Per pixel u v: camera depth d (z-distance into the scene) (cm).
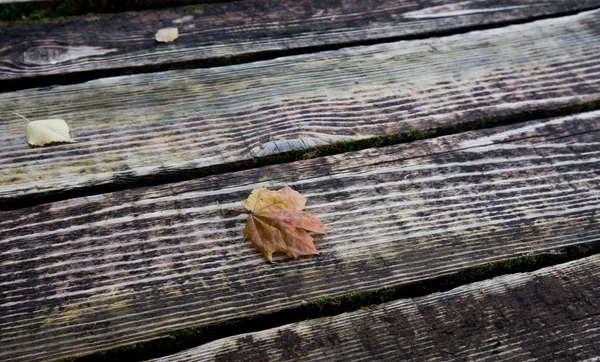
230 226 65
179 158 69
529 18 85
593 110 76
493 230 66
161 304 60
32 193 66
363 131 72
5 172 67
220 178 68
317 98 75
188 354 58
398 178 69
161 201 66
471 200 68
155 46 79
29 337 59
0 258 62
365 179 69
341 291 62
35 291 61
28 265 62
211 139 71
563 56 81
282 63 78
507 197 68
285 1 85
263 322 61
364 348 59
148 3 82
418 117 74
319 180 68
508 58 80
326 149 71
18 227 64
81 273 62
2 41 78
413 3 86
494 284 62
